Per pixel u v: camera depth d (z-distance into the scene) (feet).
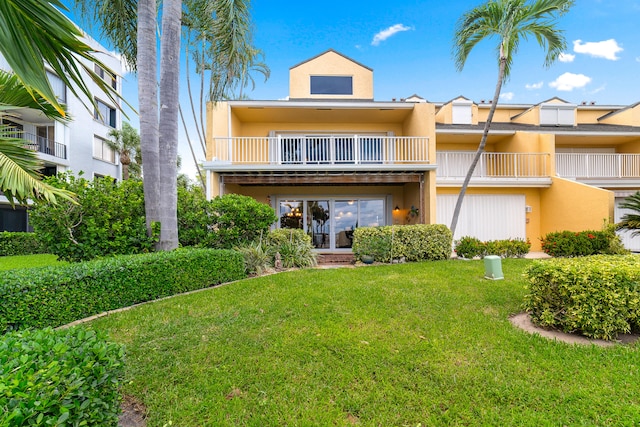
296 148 35.40
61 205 16.10
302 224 39.09
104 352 4.99
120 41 22.84
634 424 6.06
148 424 6.42
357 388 7.54
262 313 12.71
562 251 26.18
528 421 6.25
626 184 36.81
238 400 7.11
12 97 11.80
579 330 10.64
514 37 26.53
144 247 18.56
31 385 3.78
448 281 17.67
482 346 9.52
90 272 12.50
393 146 35.63
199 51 29.27
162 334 10.66
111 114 62.03
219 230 22.65
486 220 36.70
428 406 6.83
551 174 35.73
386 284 17.11
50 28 4.96
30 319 10.45
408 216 37.09
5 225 52.16
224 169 29.91
